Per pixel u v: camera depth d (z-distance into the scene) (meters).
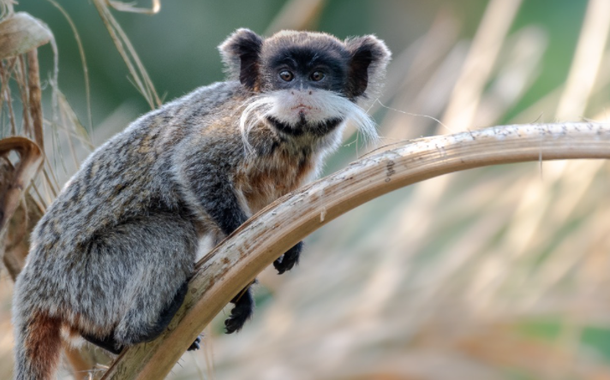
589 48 11.38
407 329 10.92
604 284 10.88
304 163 9.62
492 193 11.64
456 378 10.53
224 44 9.89
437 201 11.74
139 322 7.53
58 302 8.36
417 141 6.39
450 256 11.37
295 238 6.79
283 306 11.54
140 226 8.62
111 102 17.97
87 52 18.09
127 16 18.77
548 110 13.40
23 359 8.26
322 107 9.08
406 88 13.37
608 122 5.82
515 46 13.73
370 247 11.78
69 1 18.05
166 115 9.41
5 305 10.59
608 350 12.37
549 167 11.34
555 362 10.70
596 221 11.09
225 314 11.68
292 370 10.84
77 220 8.66
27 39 7.96
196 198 8.88
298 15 13.62
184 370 10.88
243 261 7.07
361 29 21.11
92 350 8.84
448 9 19.67
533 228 11.12
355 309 11.26
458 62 13.27
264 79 9.57
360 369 10.72
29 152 8.05
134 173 8.98
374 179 6.43
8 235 8.68
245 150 9.10
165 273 8.09
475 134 6.13
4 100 8.60
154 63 18.78
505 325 10.80
